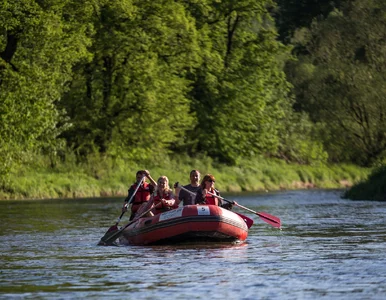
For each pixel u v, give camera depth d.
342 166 135.38
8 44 78.44
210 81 114.25
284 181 119.81
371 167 130.75
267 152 131.12
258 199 80.06
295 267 26.12
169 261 28.03
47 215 55.12
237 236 34.34
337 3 163.88
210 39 114.38
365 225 42.66
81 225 45.84
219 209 34.06
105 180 93.62
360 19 130.62
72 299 20.98
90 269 26.28
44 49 78.44
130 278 24.20
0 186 81.12
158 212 36.00
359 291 21.59
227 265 26.80
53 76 77.50
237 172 114.38
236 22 120.56
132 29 97.00
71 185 87.25
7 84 75.56
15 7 75.69
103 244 34.59
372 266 26.14
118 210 61.47
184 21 101.44
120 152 98.94
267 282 23.19
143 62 98.25
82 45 83.50
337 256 28.95
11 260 28.94
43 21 77.19
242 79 118.50
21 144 76.81
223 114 116.19
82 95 97.31
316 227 42.00
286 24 168.88
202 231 33.34
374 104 123.06
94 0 90.75
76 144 97.25
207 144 114.69
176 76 106.19
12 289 22.52
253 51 121.50
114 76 98.50
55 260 28.84
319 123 134.25
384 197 72.94
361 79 123.62
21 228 43.62
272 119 125.25
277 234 38.28
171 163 107.31
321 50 134.75
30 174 87.56
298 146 135.25
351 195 78.69
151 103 98.00
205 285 22.77
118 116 98.62
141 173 38.53
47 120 76.50
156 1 99.44
